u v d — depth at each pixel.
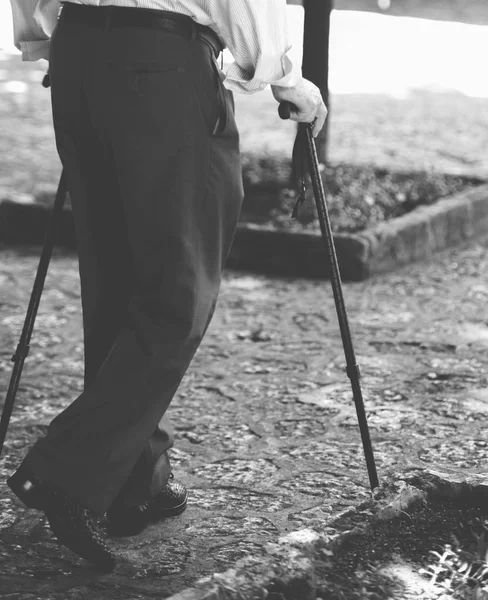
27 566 3.52
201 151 3.33
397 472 4.30
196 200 3.35
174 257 3.32
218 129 3.35
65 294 7.09
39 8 3.63
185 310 3.33
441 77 16.58
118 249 3.55
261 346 6.04
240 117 13.41
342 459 4.46
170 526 3.84
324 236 3.67
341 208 8.30
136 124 3.27
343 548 3.37
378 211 8.40
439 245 8.23
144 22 3.24
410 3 23.53
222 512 3.96
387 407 5.06
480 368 5.64
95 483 3.27
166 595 3.33
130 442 3.32
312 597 3.12
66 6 3.39
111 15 3.26
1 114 13.53
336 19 21.66
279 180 9.25
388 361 5.77
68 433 3.29
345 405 5.10
